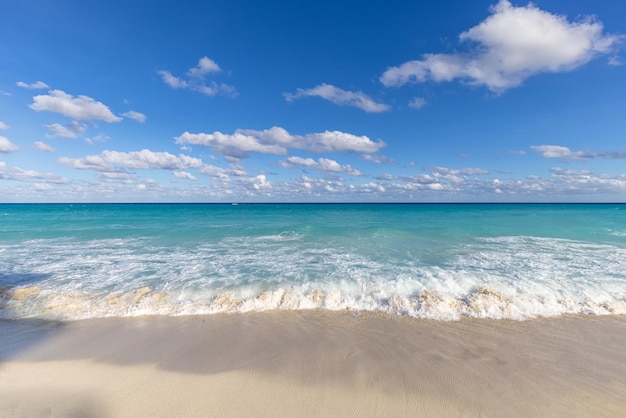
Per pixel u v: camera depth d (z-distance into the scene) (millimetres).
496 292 8406
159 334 6473
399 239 17469
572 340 6172
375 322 7113
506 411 4125
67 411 4125
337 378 4844
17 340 6191
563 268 10867
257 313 7656
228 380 4793
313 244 15938
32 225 25203
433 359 5438
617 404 4270
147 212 50719
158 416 4012
